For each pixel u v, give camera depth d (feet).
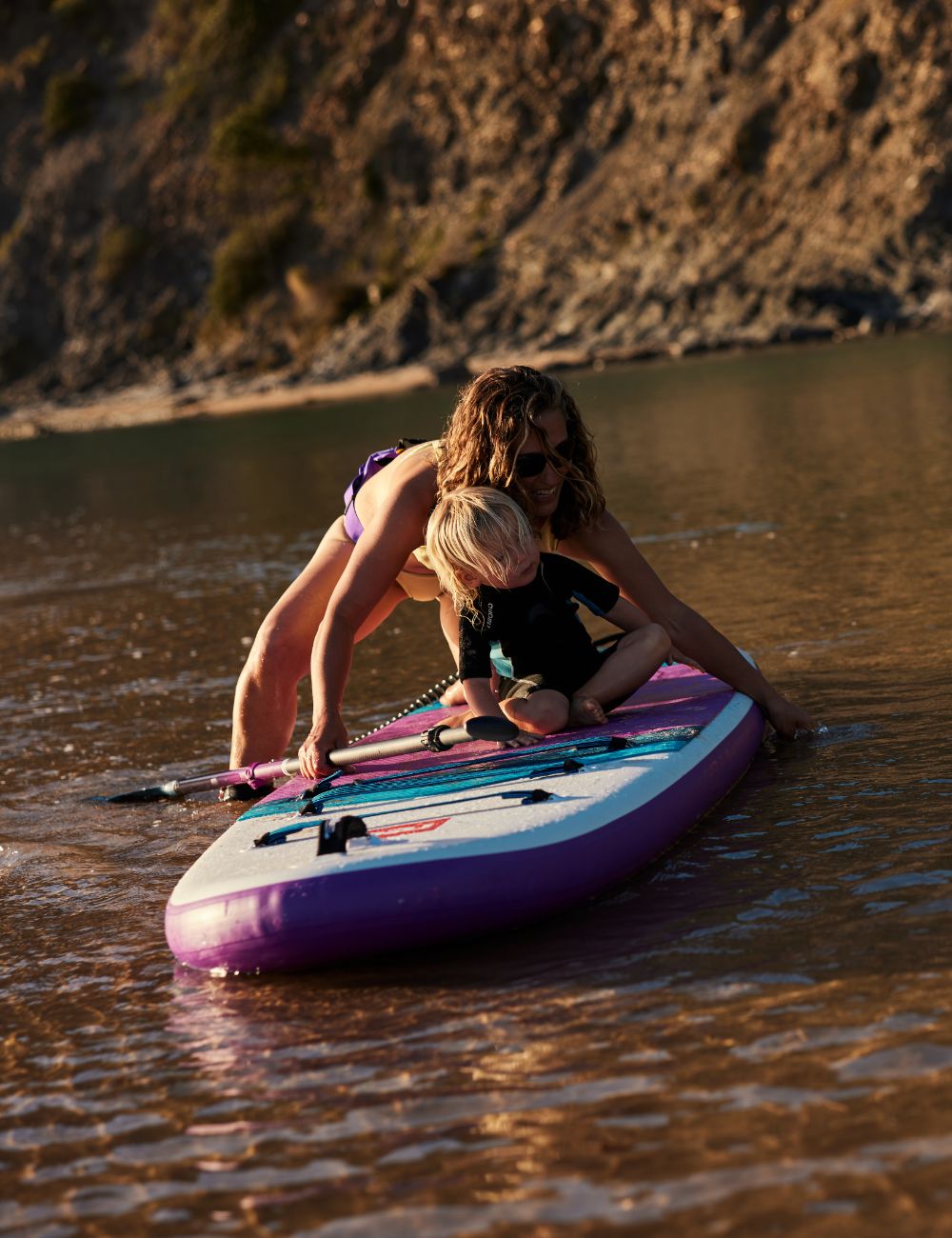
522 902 10.60
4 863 14.24
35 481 81.46
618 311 147.64
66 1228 7.59
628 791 11.76
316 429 96.27
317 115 195.93
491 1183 7.47
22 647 27.43
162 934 11.78
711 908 10.68
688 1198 7.11
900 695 15.93
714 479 40.22
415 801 12.16
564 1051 8.77
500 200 172.35
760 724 14.80
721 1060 8.38
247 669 16.28
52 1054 9.72
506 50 175.11
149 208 205.16
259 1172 7.88
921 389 61.77
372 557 14.37
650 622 14.97
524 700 13.97
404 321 161.99
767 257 141.69
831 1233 6.70
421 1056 8.97
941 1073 7.90
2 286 209.05
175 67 213.25
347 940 10.37
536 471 14.14
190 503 54.90
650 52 164.25
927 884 10.53
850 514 29.78
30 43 226.38
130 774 17.19
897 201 136.26
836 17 146.61
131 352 199.62
